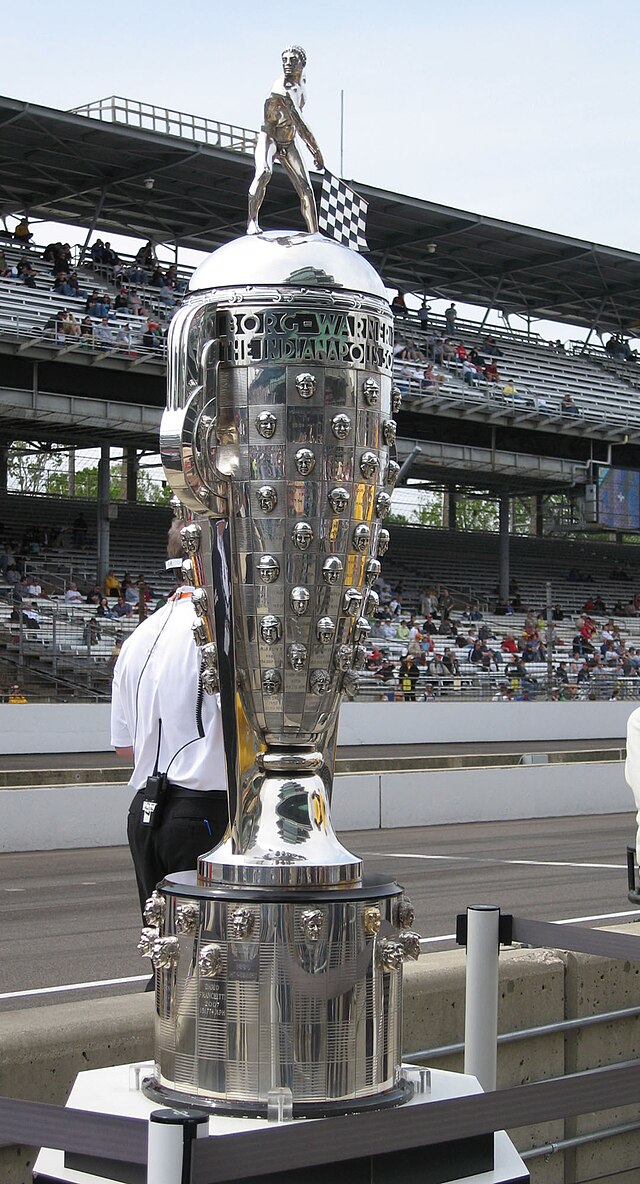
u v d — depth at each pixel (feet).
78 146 101.96
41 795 41.81
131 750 12.17
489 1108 5.13
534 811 55.31
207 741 11.36
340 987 5.63
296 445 5.69
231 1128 5.40
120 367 102.37
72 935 27.63
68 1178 5.48
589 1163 12.71
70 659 85.71
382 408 5.92
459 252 130.62
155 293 115.34
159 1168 4.45
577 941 7.92
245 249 5.90
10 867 38.14
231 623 5.85
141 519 125.08
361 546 5.87
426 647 105.09
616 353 154.30
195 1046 5.68
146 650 11.73
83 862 39.29
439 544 142.61
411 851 43.70
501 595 133.39
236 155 104.47
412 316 138.00
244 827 6.02
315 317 5.67
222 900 5.64
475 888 35.29
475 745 91.86
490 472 130.62
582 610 136.46
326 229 6.56
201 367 5.78
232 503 5.78
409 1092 5.95
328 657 5.89
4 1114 4.91
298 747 6.09
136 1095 5.86
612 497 135.85
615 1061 12.94
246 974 5.60
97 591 100.22
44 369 108.47
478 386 130.31
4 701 78.84
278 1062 5.57
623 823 53.78
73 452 132.67
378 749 86.12
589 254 130.93
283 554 5.74
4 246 111.45
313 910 5.58
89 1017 9.59
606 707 101.50
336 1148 4.74
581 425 133.18
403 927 5.95
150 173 106.22
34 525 117.08
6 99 93.35
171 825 11.40
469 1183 5.57
